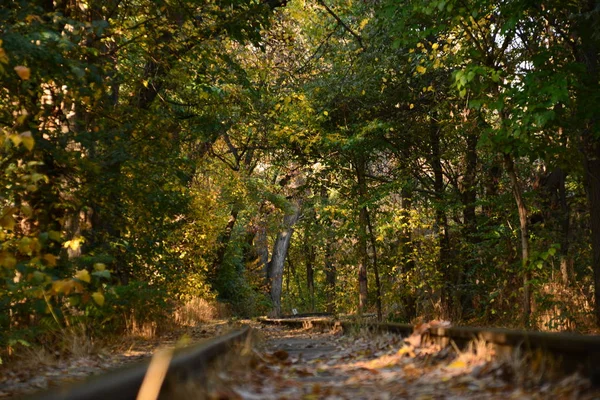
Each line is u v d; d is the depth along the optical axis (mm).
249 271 41562
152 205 14531
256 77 23672
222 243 32469
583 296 13711
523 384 4812
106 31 12828
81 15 12695
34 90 10328
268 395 4777
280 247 43156
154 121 13406
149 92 17297
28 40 8633
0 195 9820
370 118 22062
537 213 17781
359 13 21516
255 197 33500
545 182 18000
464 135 19234
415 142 21969
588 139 13023
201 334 16125
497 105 11922
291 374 6496
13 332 8977
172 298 19641
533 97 11289
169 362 3959
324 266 46969
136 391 3334
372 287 25672
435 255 20109
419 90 21172
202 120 19484
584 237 17906
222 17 14938
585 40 12031
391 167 23953
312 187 24312
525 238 13047
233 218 34406
